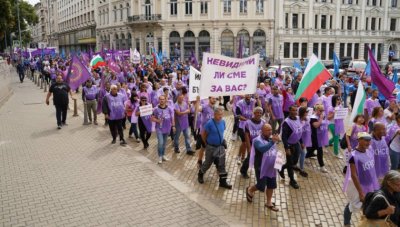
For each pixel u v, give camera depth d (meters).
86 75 16.25
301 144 9.31
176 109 11.02
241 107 10.49
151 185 8.64
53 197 7.96
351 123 9.59
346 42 57.47
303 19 54.34
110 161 10.45
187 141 11.24
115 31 66.00
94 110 15.63
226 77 8.78
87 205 7.56
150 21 55.44
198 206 7.52
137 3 59.31
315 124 9.52
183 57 55.91
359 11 58.06
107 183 8.77
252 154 7.62
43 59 44.25
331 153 11.54
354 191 6.33
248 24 53.09
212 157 8.55
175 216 7.07
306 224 6.90
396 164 8.78
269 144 7.18
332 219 7.12
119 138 13.16
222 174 8.54
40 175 9.31
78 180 8.95
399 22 62.34
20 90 29.58
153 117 10.25
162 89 14.05
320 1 54.69
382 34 60.56
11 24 44.81
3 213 7.22
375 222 4.94
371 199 4.96
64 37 100.00
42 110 19.39
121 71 23.08
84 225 6.72
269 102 12.62
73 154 11.14
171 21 55.50
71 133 13.95
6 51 89.94
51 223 6.80
